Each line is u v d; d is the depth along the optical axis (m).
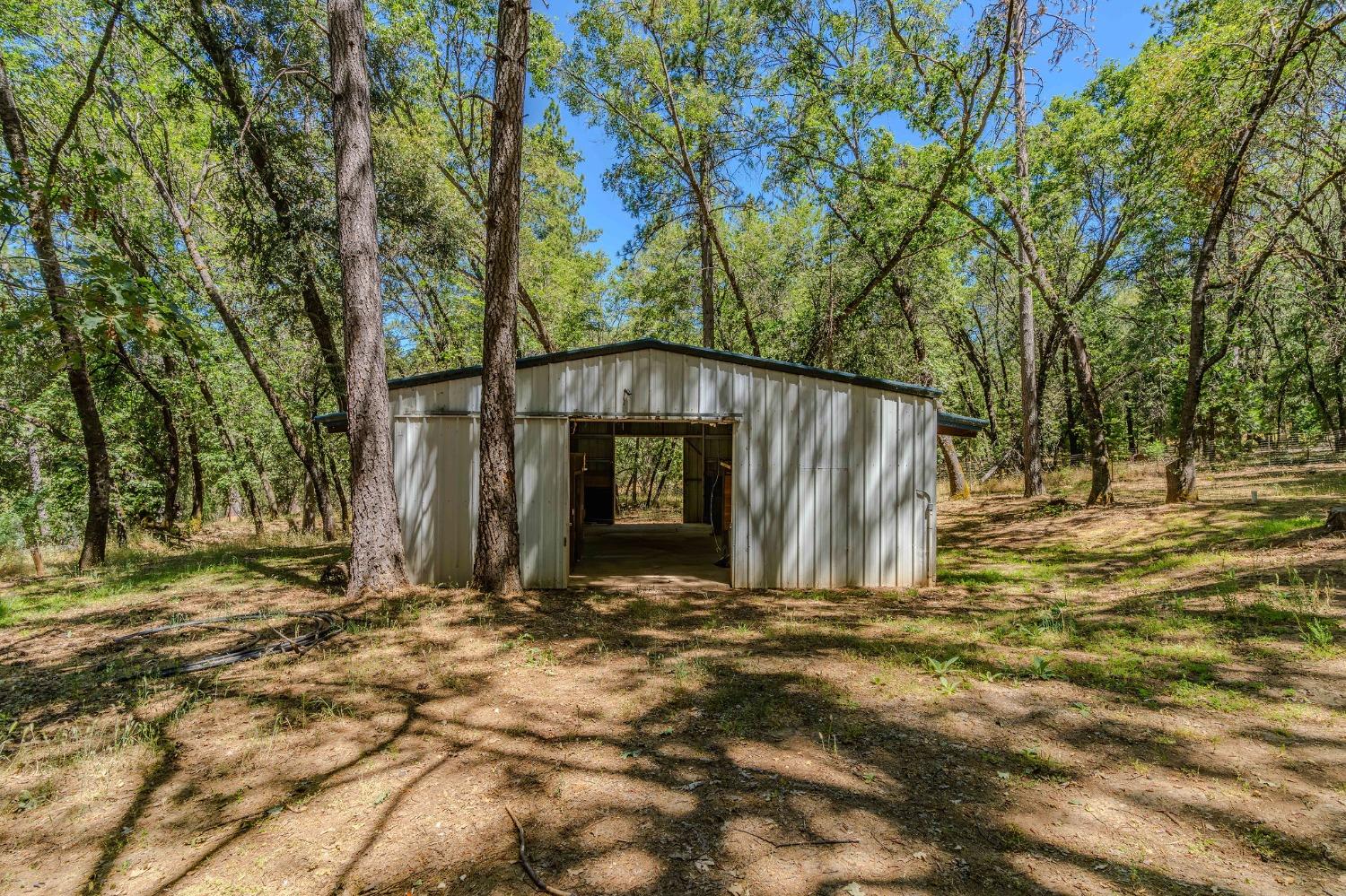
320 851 2.34
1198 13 10.05
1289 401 17.92
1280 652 4.06
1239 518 8.30
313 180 10.22
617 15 12.25
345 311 6.54
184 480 18.88
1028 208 11.32
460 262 13.46
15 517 11.65
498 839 2.40
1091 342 20.41
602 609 6.30
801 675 4.23
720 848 2.30
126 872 2.24
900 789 2.70
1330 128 7.80
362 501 6.60
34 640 5.37
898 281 14.51
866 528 7.44
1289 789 2.56
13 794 2.80
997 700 3.70
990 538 10.62
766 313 16.17
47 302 3.75
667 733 3.36
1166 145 9.84
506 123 6.43
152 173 10.59
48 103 10.12
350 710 3.71
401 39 11.17
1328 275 8.83
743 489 7.34
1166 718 3.31
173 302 3.90
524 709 3.71
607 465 16.41
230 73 10.00
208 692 4.02
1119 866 2.12
